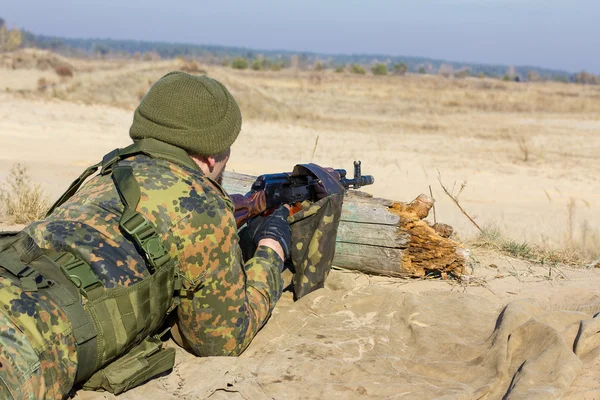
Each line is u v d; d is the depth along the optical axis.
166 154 2.59
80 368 2.28
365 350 3.11
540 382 2.67
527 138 24.81
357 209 4.25
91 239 2.35
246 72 70.81
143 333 2.47
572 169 17.66
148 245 2.37
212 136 2.64
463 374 2.84
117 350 2.37
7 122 17.05
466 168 16.50
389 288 3.90
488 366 2.86
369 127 26.22
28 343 2.06
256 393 2.62
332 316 3.52
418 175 14.66
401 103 39.66
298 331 3.33
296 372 2.83
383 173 14.53
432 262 4.22
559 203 12.56
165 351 2.61
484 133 26.14
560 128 29.47
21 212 5.77
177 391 2.62
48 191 7.59
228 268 2.61
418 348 3.16
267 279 3.04
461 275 4.21
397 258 4.23
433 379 2.79
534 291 4.19
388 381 2.78
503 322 3.19
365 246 4.26
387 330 3.33
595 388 2.66
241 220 3.29
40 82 29.42
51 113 19.95
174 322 2.84
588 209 11.97
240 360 2.84
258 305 2.92
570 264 5.08
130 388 2.52
